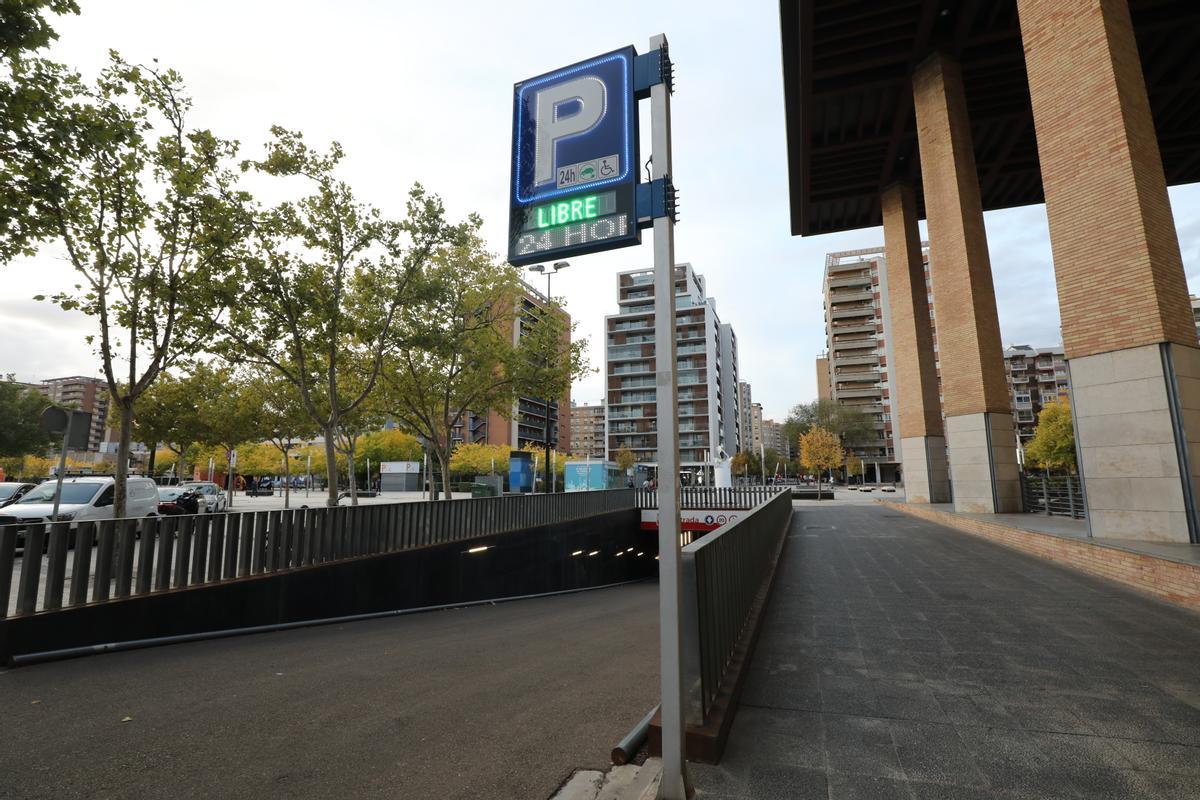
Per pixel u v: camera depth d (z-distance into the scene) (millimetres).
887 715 3527
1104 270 9297
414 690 4844
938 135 19297
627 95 3373
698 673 3047
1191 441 8375
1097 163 9477
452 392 20734
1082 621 5871
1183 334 8883
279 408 23438
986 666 4461
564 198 3459
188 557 7254
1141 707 3619
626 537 24734
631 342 92875
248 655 6289
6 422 37969
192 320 10219
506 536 15070
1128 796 2574
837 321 90125
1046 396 103500
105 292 8633
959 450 18000
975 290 17781
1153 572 7191
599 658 6363
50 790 2969
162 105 9000
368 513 10375
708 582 3346
